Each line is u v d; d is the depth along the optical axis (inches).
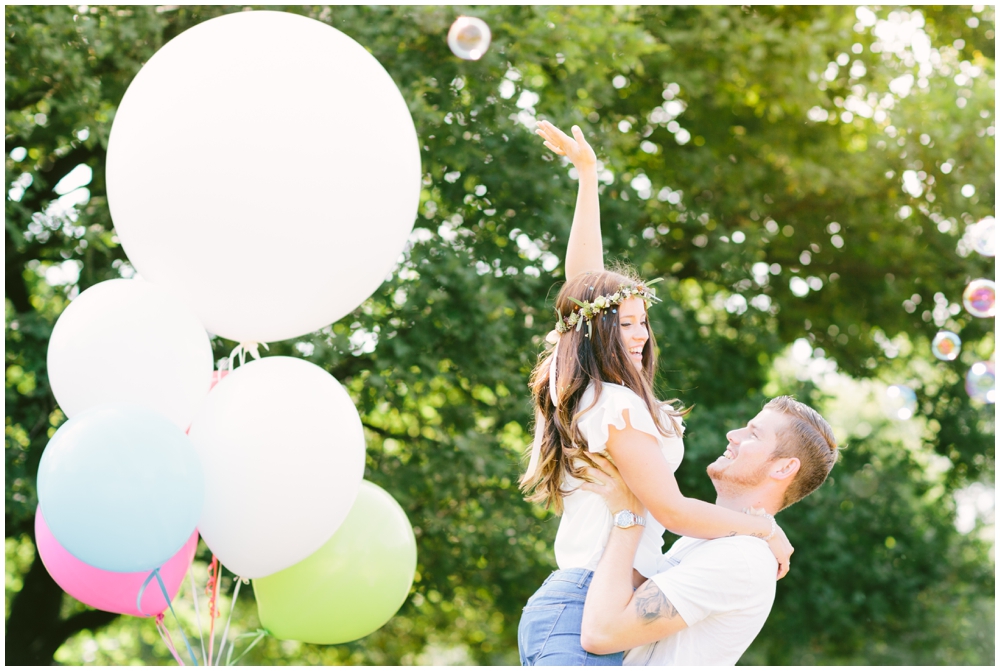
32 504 166.7
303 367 73.2
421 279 178.1
